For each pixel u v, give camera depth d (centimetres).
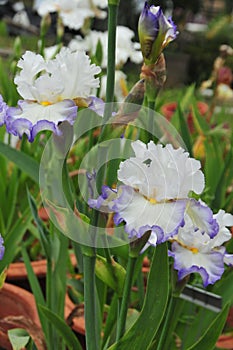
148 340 118
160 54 118
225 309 125
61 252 145
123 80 228
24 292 166
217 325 125
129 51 239
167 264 115
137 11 908
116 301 137
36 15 866
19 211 208
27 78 111
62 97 110
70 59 109
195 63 883
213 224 106
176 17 1104
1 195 204
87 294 116
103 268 120
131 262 113
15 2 882
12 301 165
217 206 179
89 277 115
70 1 245
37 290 147
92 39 251
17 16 876
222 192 182
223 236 117
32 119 107
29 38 623
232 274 144
